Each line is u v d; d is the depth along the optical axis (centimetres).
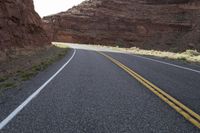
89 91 665
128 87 739
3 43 1831
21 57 1828
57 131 363
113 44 7556
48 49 3027
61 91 661
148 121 422
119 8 8369
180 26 7275
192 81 923
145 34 7538
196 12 7419
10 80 912
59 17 8288
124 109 493
